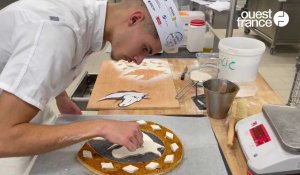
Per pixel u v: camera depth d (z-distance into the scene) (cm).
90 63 224
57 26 76
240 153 96
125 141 85
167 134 102
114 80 147
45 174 86
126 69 159
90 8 91
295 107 97
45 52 73
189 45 184
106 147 95
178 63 168
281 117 90
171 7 88
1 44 86
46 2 82
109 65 163
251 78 140
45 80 74
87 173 86
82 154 92
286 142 78
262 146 85
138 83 144
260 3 419
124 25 90
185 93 136
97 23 93
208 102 115
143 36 88
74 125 84
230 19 154
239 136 97
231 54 133
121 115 116
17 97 72
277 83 327
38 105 75
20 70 72
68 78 93
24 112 74
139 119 114
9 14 82
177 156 92
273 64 378
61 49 75
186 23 184
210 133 105
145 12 87
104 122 87
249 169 82
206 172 87
